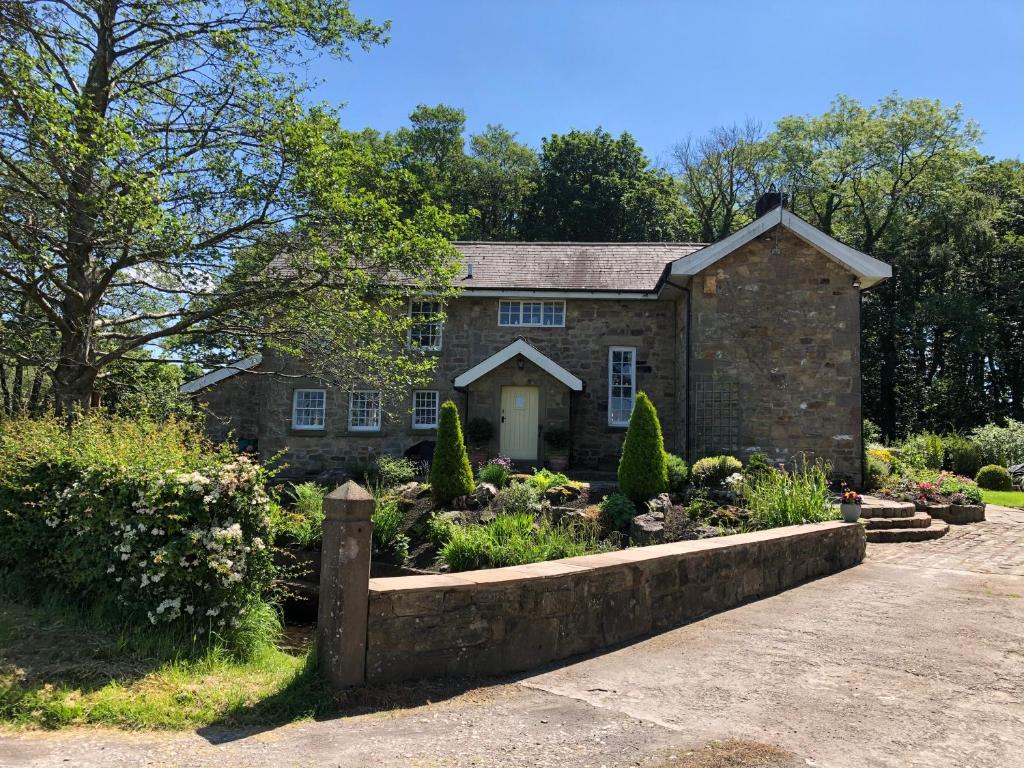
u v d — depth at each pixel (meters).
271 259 11.98
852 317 15.67
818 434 15.53
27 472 6.96
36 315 12.23
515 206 42.00
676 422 18.34
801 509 10.45
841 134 35.91
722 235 40.62
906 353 35.84
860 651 5.90
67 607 6.31
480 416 18.16
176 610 5.67
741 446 15.66
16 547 6.94
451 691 4.96
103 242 10.24
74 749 3.96
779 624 6.79
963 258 32.53
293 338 12.80
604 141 39.78
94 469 6.29
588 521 11.34
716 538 8.18
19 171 10.03
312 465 19.30
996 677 5.27
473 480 13.80
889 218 33.91
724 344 15.90
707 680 5.22
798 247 15.92
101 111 11.46
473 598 5.28
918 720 4.46
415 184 13.88
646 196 38.09
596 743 4.11
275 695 4.70
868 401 35.06
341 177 11.51
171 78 11.96
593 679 5.25
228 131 11.46
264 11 12.10
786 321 15.81
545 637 5.66
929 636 6.34
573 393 18.41
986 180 34.16
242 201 11.27
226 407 21.12
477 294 18.81
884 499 14.12
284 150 11.27
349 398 19.38
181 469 6.16
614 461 18.62
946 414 33.75
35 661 5.13
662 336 18.84
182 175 10.90
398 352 19.06
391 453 19.16
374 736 4.18
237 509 6.08
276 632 6.86
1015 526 13.12
